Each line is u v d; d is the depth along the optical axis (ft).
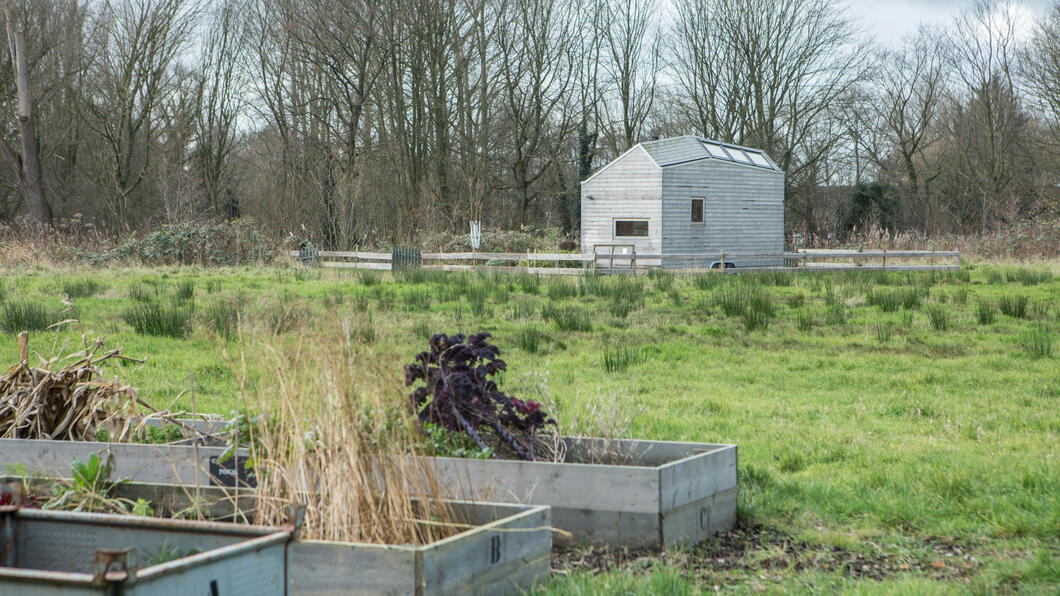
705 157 98.27
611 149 160.76
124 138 134.82
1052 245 103.24
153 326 43.55
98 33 128.98
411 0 124.16
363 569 12.27
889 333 44.29
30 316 43.93
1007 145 146.72
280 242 104.83
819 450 23.38
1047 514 17.48
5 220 135.44
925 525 17.43
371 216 127.03
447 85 132.36
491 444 19.01
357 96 125.59
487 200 138.41
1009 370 36.42
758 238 105.70
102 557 9.12
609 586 13.46
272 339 15.83
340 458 13.87
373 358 15.35
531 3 135.85
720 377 35.47
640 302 55.21
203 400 29.43
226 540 11.57
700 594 13.69
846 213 160.04
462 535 12.71
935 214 163.43
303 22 121.29
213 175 143.74
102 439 20.52
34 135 113.70
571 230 154.30
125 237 101.81
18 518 12.18
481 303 51.78
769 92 153.99
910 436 25.25
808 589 14.06
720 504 17.53
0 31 123.65
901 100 164.86
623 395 29.84
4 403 20.97
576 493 16.39
